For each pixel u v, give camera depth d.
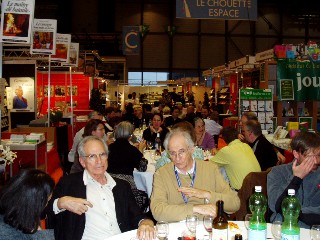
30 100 11.58
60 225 2.76
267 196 3.15
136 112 11.59
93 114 9.16
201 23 24.27
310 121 9.66
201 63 24.42
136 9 24.00
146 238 2.43
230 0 6.98
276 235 2.35
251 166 4.16
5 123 11.09
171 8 24.08
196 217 2.56
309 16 24.11
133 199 2.99
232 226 2.55
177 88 23.81
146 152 6.27
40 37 8.44
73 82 15.68
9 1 5.72
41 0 22.97
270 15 24.25
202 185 3.05
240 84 14.84
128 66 24.28
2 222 1.92
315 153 2.80
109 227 2.82
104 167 2.86
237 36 24.33
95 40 24.09
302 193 2.96
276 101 9.77
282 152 7.11
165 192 3.03
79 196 2.82
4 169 5.39
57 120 10.41
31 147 6.80
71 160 6.41
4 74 11.52
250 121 4.90
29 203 1.92
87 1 23.56
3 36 5.73
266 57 10.00
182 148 2.93
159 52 24.28
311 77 9.42
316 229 2.27
